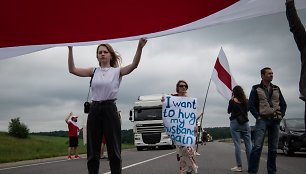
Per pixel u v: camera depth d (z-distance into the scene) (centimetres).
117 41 469
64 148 2705
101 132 446
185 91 718
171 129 697
